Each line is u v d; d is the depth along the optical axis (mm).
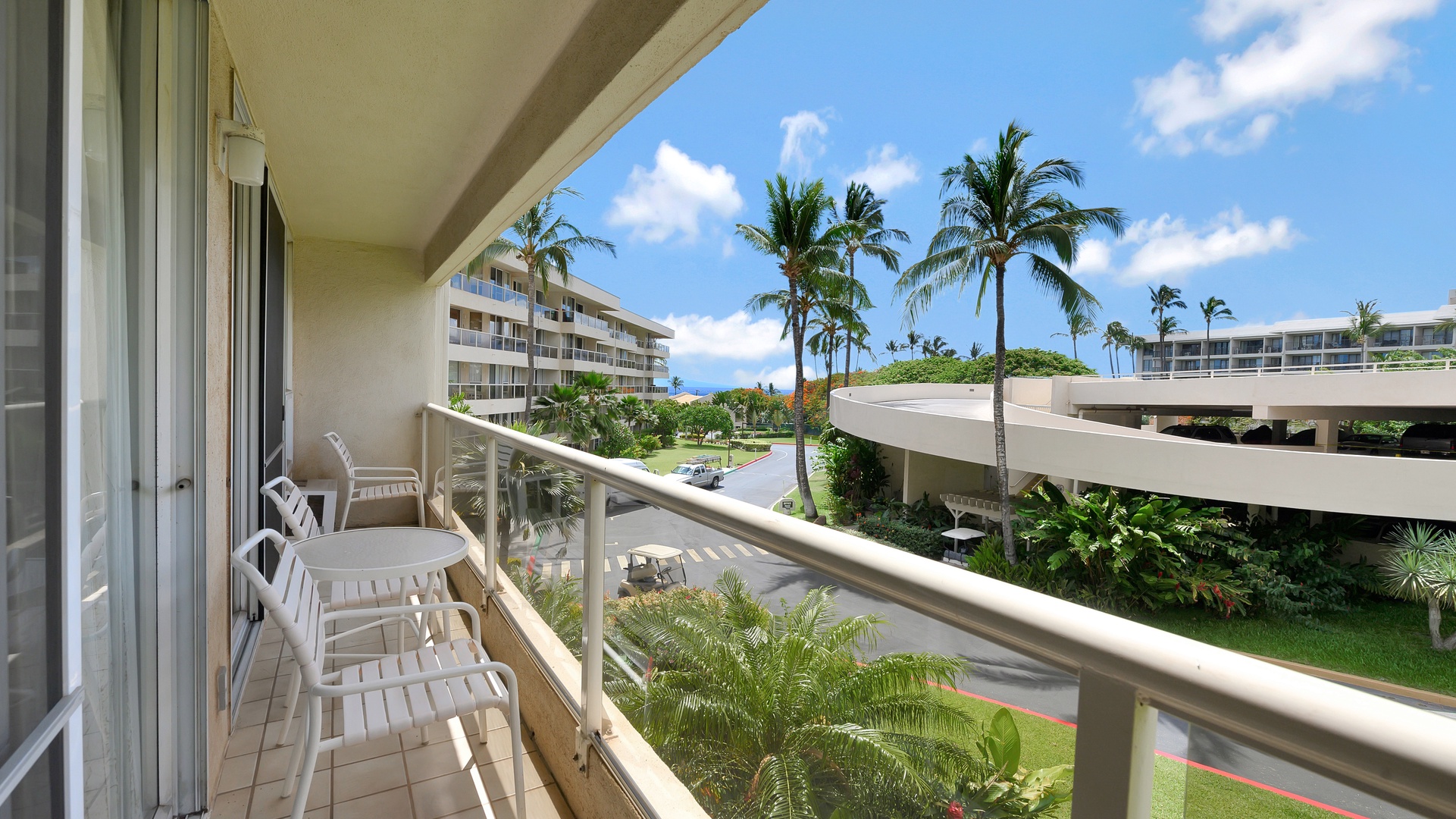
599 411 25312
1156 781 459
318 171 3684
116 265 1421
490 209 3412
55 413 802
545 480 2258
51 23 797
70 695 822
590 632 1662
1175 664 430
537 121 2652
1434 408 17422
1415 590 12984
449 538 2426
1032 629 534
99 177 1299
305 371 5227
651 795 1364
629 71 1892
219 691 2061
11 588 719
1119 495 14570
